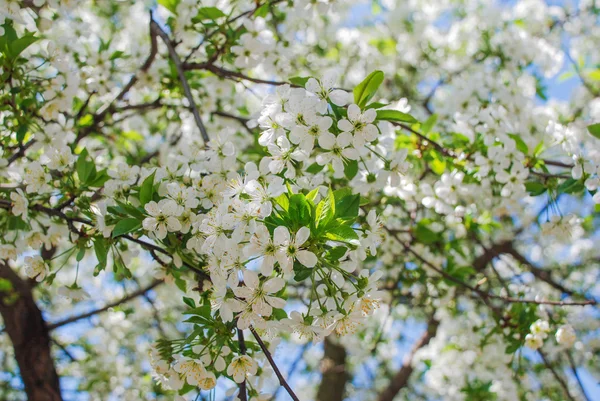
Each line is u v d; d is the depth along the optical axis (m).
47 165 3.31
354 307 2.53
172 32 4.64
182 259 2.95
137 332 7.75
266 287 2.41
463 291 5.98
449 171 4.68
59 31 4.97
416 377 8.96
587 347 7.21
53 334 7.74
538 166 4.20
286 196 2.50
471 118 4.48
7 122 3.83
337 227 2.42
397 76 8.42
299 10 4.37
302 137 2.67
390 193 4.47
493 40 6.95
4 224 3.65
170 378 2.82
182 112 5.48
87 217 3.35
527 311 4.59
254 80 4.48
